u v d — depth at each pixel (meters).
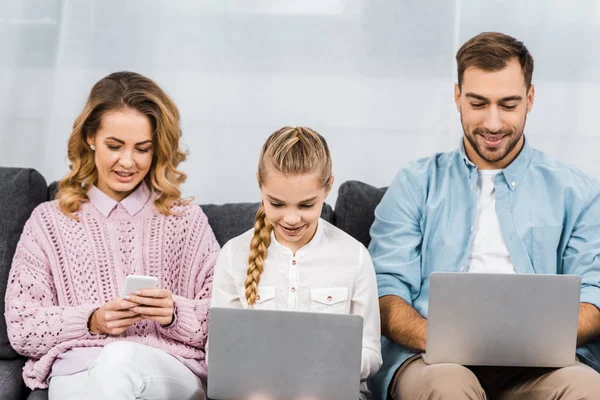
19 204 2.17
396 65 2.58
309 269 1.95
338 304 1.93
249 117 2.59
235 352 1.66
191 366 1.97
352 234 2.24
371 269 1.97
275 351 1.65
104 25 2.56
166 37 2.57
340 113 2.59
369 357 1.86
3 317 2.08
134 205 2.14
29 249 2.06
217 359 1.67
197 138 2.60
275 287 1.93
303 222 1.84
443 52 2.57
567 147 2.58
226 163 2.60
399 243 2.13
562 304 1.75
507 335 1.77
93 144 2.11
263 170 1.81
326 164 1.82
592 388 1.74
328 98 2.59
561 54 2.56
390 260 2.12
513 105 2.08
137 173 2.10
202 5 2.56
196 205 2.22
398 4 2.56
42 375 1.97
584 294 2.03
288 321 1.65
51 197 2.26
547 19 2.55
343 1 2.56
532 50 2.56
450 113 2.58
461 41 2.57
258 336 1.65
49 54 2.55
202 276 2.13
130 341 1.92
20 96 2.55
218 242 2.23
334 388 1.65
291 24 2.57
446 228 2.15
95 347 1.97
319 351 1.65
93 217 2.12
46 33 2.54
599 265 2.06
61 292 2.04
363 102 2.59
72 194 2.12
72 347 1.97
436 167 2.23
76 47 2.55
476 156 2.18
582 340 1.99
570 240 2.14
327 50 2.58
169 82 2.58
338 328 1.64
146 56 2.57
